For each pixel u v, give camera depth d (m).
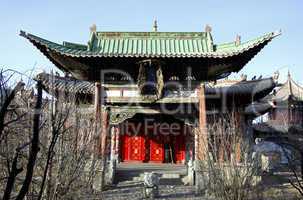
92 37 27.19
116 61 25.97
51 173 11.56
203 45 27.17
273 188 22.45
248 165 19.88
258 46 24.20
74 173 13.48
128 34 27.75
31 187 11.08
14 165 5.47
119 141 46.69
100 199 18.84
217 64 26.25
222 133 21.83
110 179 28.59
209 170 21.58
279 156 29.39
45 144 10.31
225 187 19.78
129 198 23.45
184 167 38.56
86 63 26.23
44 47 24.58
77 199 14.97
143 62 25.55
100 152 23.95
